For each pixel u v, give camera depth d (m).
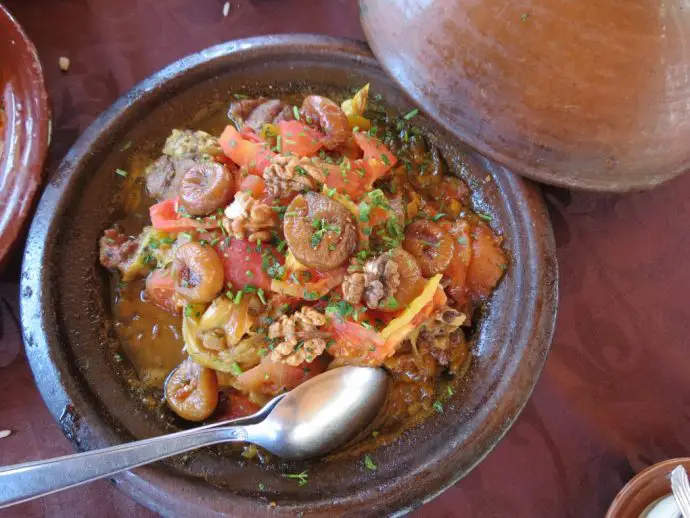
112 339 0.28
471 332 0.29
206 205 0.28
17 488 0.22
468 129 0.26
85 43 0.37
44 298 0.25
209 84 0.31
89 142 0.28
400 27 0.26
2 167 0.29
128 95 0.29
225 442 0.26
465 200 0.31
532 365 0.25
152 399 0.27
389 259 0.27
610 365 0.31
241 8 0.38
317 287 0.27
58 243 0.26
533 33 0.22
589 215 0.34
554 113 0.23
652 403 0.31
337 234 0.26
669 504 0.26
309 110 0.31
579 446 0.30
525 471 0.29
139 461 0.22
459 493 0.29
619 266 0.33
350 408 0.27
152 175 0.31
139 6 0.38
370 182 0.30
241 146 0.29
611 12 0.21
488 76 0.24
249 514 0.22
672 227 0.34
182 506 0.22
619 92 0.23
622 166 0.25
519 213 0.28
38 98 0.30
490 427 0.24
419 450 0.25
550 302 0.26
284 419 0.26
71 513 0.27
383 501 0.23
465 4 0.23
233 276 0.27
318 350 0.27
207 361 0.27
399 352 0.28
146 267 0.29
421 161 0.32
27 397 0.29
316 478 0.25
